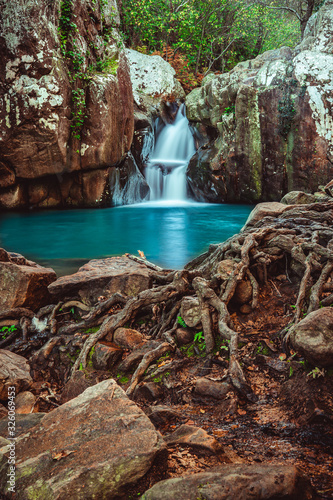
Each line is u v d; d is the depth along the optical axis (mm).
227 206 19000
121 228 14266
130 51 23047
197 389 3742
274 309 4684
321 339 3369
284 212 6559
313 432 3020
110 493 2361
